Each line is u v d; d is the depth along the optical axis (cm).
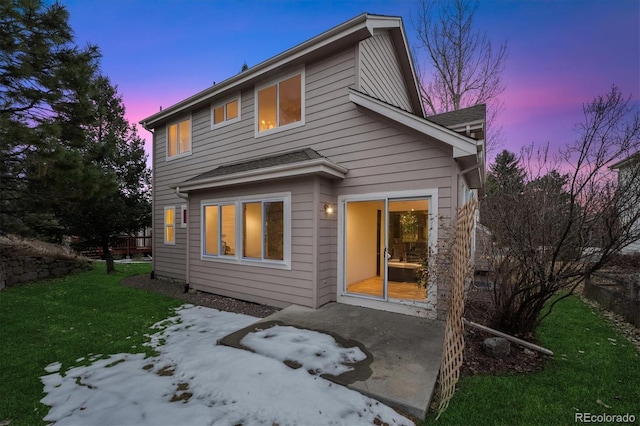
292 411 250
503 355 363
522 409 263
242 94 775
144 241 1850
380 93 678
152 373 324
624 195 351
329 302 580
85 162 755
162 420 243
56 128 623
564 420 249
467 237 299
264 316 540
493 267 442
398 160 525
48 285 831
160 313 557
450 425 242
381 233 743
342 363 327
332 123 608
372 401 265
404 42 748
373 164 552
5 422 246
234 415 248
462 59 1324
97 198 764
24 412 259
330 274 586
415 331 424
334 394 273
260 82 734
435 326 445
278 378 298
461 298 276
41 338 429
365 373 306
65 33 673
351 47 589
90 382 306
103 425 240
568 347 400
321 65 628
